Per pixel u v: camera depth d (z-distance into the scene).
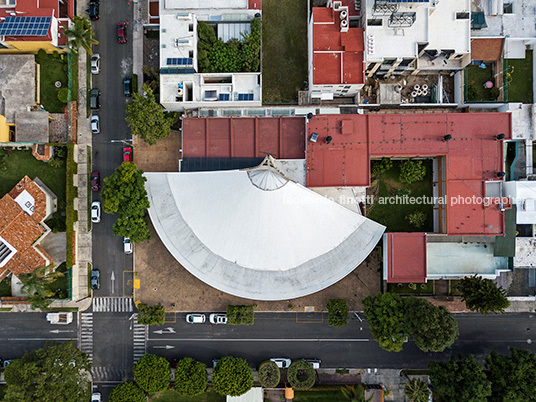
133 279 55.78
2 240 52.19
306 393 55.22
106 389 55.62
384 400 55.47
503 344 55.47
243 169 49.03
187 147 52.41
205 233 51.16
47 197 53.53
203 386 51.03
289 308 55.72
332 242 51.56
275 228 48.31
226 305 55.94
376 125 50.81
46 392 47.09
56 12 52.59
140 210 49.56
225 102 52.06
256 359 55.75
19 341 55.72
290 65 55.97
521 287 55.09
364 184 50.44
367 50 49.38
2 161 55.25
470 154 50.81
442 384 48.44
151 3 54.50
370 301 50.50
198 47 52.53
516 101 54.66
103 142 56.00
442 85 55.06
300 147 52.19
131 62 55.97
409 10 48.66
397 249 51.69
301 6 55.94
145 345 55.75
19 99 54.38
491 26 52.62
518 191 51.00
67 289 55.09
